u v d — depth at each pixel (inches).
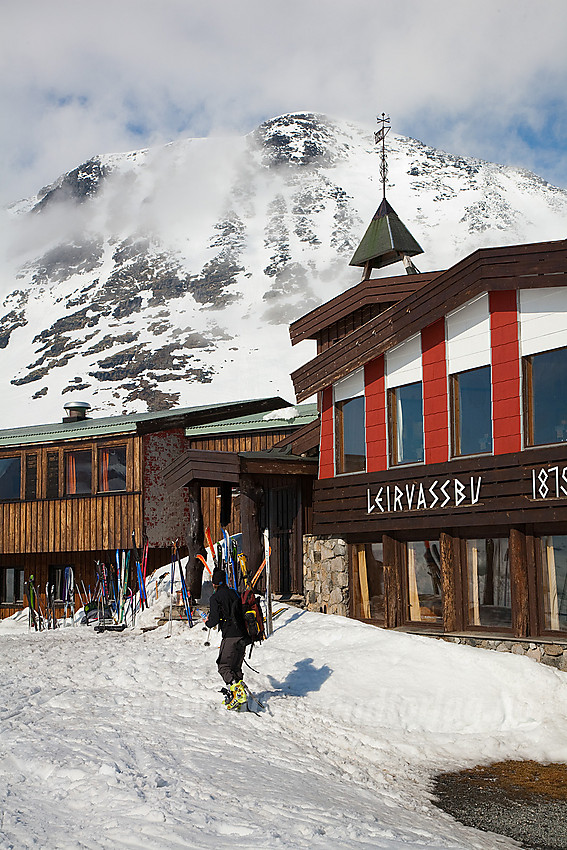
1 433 1182.9
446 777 342.6
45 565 1150.3
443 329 572.1
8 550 1120.8
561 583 489.7
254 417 1054.4
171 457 1066.1
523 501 499.2
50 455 1105.4
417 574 593.0
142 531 1022.4
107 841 239.3
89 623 864.3
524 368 513.7
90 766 311.4
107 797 279.1
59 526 1087.0
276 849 231.0
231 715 413.7
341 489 653.3
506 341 523.2
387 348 610.5
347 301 693.9
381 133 786.8
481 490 527.8
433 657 472.4
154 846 234.1
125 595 796.6
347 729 397.4
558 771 350.0
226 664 424.8
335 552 660.7
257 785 299.9
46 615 956.0
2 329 6624.0
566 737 386.6
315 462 701.9
